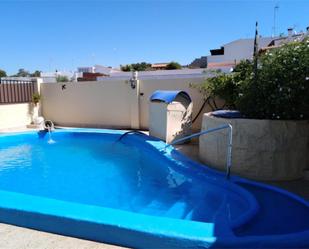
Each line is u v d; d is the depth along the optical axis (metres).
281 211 4.24
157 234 3.21
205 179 5.89
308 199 4.86
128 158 8.75
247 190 5.00
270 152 5.79
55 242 3.34
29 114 14.32
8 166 8.14
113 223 3.36
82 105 13.98
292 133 5.79
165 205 5.18
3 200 3.99
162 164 7.73
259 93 6.27
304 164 6.06
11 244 3.27
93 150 9.80
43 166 8.06
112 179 6.80
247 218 3.88
